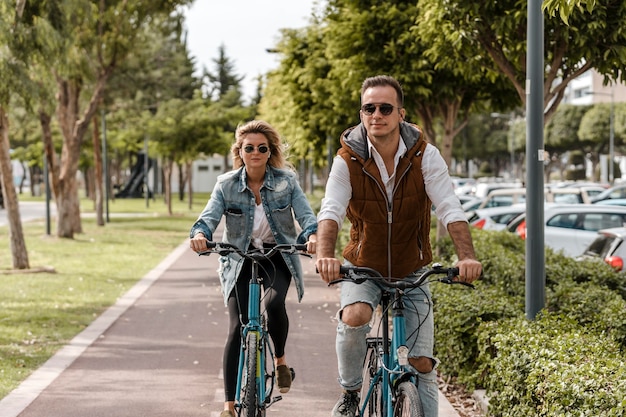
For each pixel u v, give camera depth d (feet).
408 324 16.98
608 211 56.95
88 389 27.86
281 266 20.90
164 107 159.02
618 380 16.26
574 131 266.98
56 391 27.58
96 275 64.18
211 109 162.81
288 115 93.71
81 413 24.94
